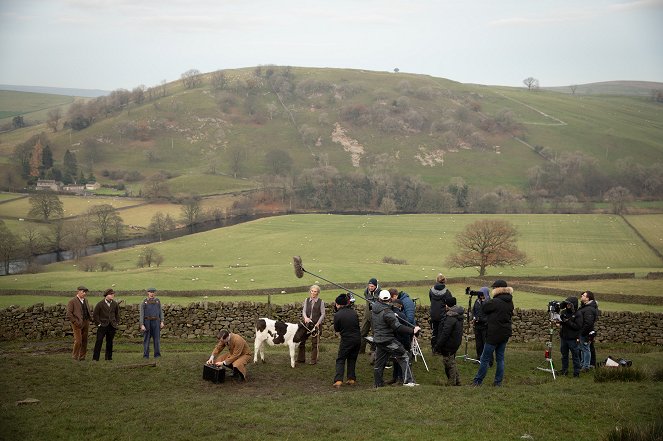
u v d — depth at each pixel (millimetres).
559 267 97000
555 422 14195
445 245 133125
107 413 15102
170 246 134000
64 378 18453
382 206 196375
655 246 126625
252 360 21281
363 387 18359
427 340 31156
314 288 21016
